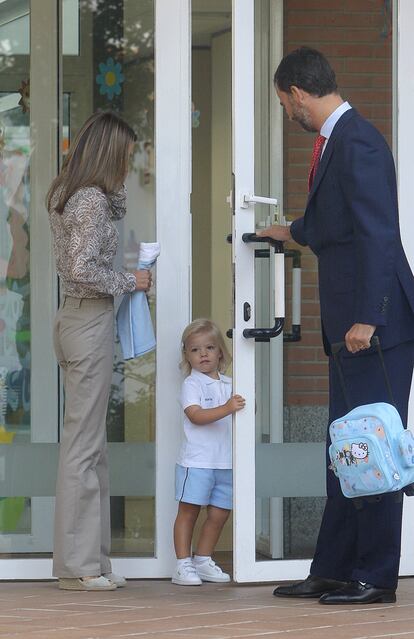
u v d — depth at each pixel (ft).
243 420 56.54
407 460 46.73
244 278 56.39
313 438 60.70
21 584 58.34
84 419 55.11
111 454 61.11
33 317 63.10
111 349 55.72
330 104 50.65
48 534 61.11
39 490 61.46
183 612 49.16
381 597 50.80
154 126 61.31
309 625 45.55
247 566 57.16
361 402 49.57
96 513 55.47
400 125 61.31
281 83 51.13
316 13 61.67
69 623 46.42
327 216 49.75
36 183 63.62
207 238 86.02
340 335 49.88
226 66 77.25
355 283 49.32
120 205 56.65
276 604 51.16
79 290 55.01
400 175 61.36
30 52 63.82
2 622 46.75
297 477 60.29
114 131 55.47
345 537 52.08
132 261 62.39
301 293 60.80
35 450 61.82
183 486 58.75
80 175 55.01
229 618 47.44
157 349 60.59
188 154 61.16
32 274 63.21
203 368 59.67
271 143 61.05
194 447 59.06
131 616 48.16
